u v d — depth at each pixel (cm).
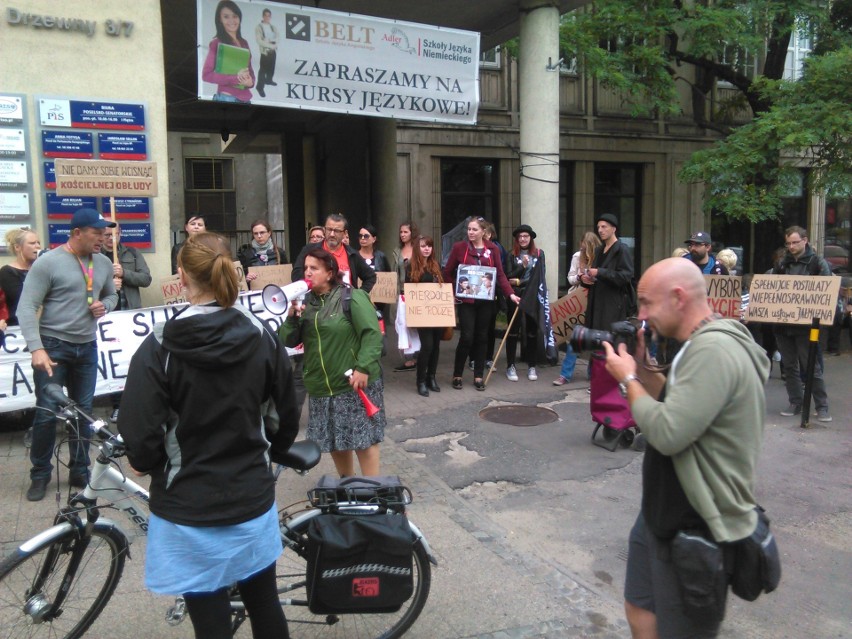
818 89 1116
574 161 1577
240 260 795
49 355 487
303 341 432
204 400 235
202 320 232
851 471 575
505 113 1508
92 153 676
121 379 639
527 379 870
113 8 674
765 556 230
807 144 1030
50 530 295
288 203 1703
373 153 1329
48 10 649
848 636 354
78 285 494
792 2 1250
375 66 823
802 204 1792
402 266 931
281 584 350
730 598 388
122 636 332
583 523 476
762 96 1216
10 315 604
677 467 230
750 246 1739
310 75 789
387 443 632
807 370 683
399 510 308
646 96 1342
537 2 945
